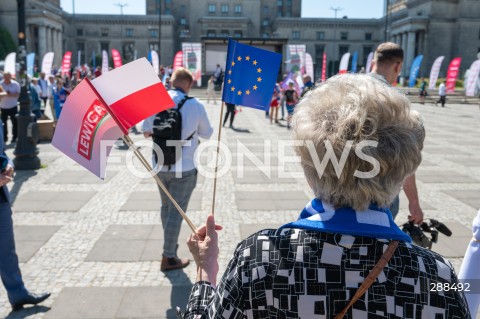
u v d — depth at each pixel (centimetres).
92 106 207
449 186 845
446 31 6875
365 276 111
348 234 114
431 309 110
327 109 124
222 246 537
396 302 109
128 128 213
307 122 125
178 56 3200
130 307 396
